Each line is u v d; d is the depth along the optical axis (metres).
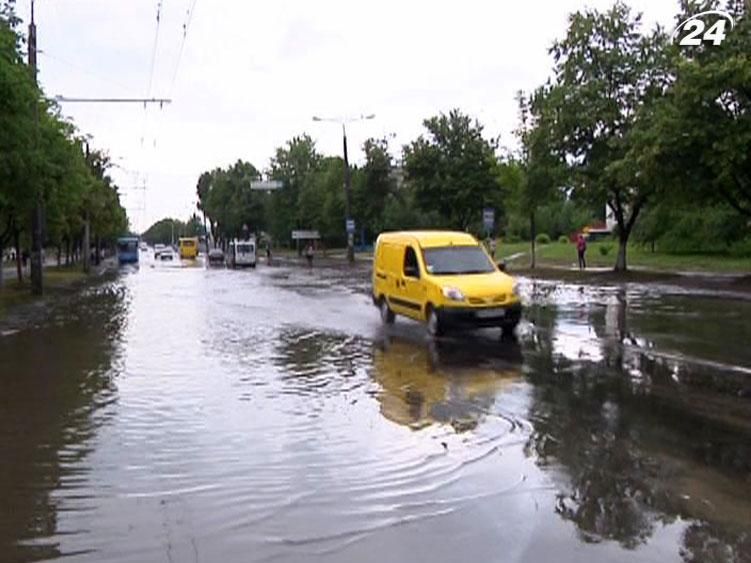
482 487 6.75
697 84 25.95
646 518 5.96
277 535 5.74
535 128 37.56
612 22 35.47
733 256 44.56
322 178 78.31
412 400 10.33
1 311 25.11
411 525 5.88
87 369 13.23
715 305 22.92
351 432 8.69
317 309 24.34
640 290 28.84
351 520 6.01
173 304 27.41
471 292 16.16
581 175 35.81
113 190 76.00
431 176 48.03
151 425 9.10
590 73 35.78
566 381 11.46
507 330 16.44
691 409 9.53
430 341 16.19
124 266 73.75
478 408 9.79
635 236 52.56
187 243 101.06
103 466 7.50
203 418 9.43
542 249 60.28
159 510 6.29
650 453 7.68
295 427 8.94
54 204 35.31
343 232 75.50
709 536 5.60
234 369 13.04
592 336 16.41
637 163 28.70
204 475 7.18
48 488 6.86
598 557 5.24
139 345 16.28
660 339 15.77
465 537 5.62
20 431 8.89
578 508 6.19
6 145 22.03
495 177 47.81
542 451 7.83
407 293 18.03
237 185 109.06
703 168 27.84
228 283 40.44
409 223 61.12
